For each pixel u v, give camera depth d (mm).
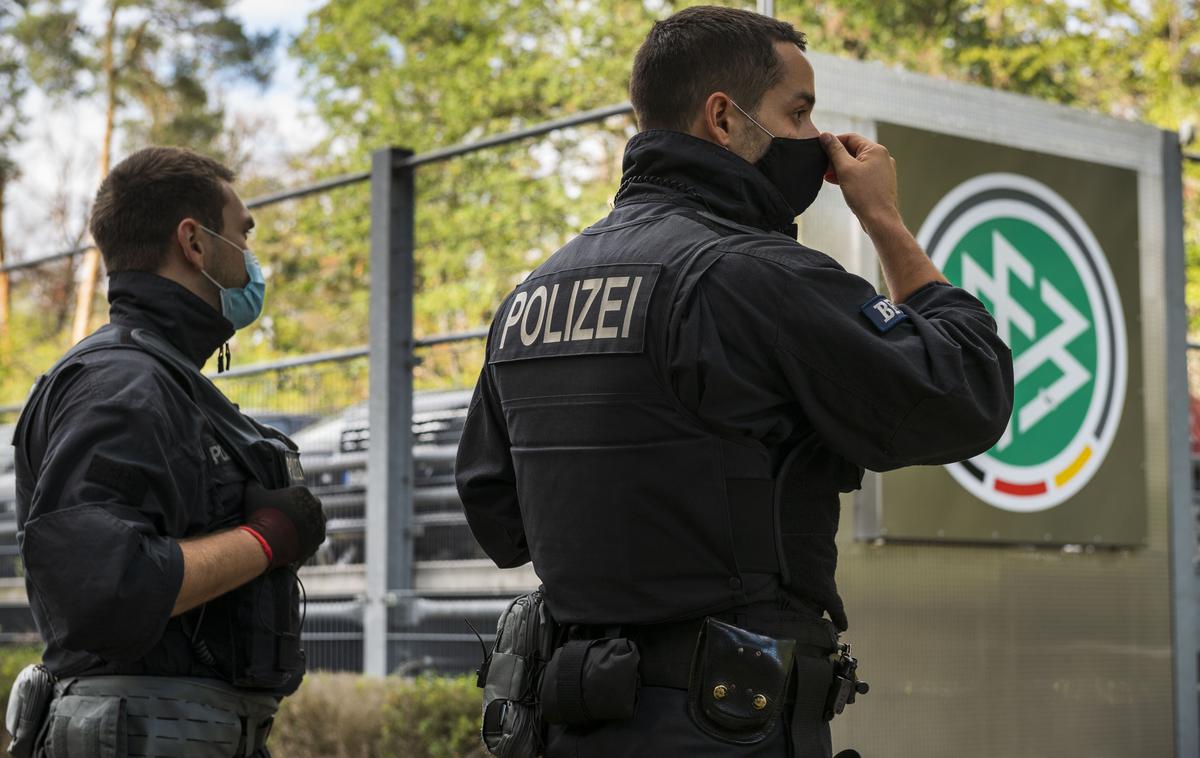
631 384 1773
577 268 1907
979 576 4023
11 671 6383
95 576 1899
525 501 1905
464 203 14438
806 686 1752
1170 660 4375
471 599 5676
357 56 21281
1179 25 16844
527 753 1851
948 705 3914
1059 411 4195
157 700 2102
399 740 5168
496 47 19875
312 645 6086
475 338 5840
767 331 1723
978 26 18531
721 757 1701
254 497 2211
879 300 1765
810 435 1793
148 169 2303
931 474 3896
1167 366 4477
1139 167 4488
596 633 1803
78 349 2168
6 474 7828
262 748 2297
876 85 3961
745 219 1921
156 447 2039
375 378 5945
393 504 5852
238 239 2383
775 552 1754
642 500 1755
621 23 19141
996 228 4141
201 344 2330
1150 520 4375
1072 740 4137
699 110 1936
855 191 1944
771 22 1977
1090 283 4320
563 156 14609
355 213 15609
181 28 27078
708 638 1718
